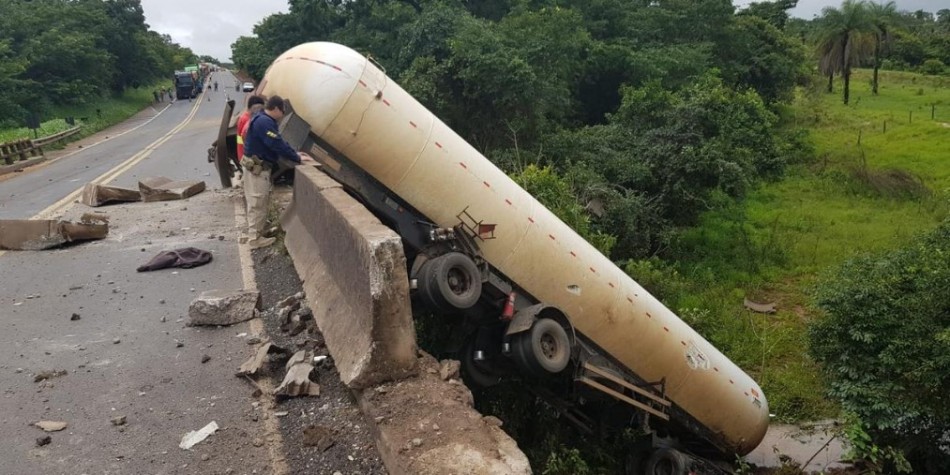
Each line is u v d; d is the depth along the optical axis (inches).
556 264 286.4
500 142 830.5
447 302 242.7
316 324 210.5
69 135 1230.9
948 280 332.5
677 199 756.0
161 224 386.0
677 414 331.3
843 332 364.2
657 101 868.0
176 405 175.6
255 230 324.8
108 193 462.9
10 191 591.8
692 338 329.4
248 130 309.9
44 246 331.6
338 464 145.4
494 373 287.4
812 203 926.4
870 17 1781.5
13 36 1800.0
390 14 1202.6
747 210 854.5
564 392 313.3
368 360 158.1
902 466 308.5
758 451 399.5
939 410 324.2
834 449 396.5
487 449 137.3
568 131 904.9
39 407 174.7
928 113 1547.7
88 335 223.8
